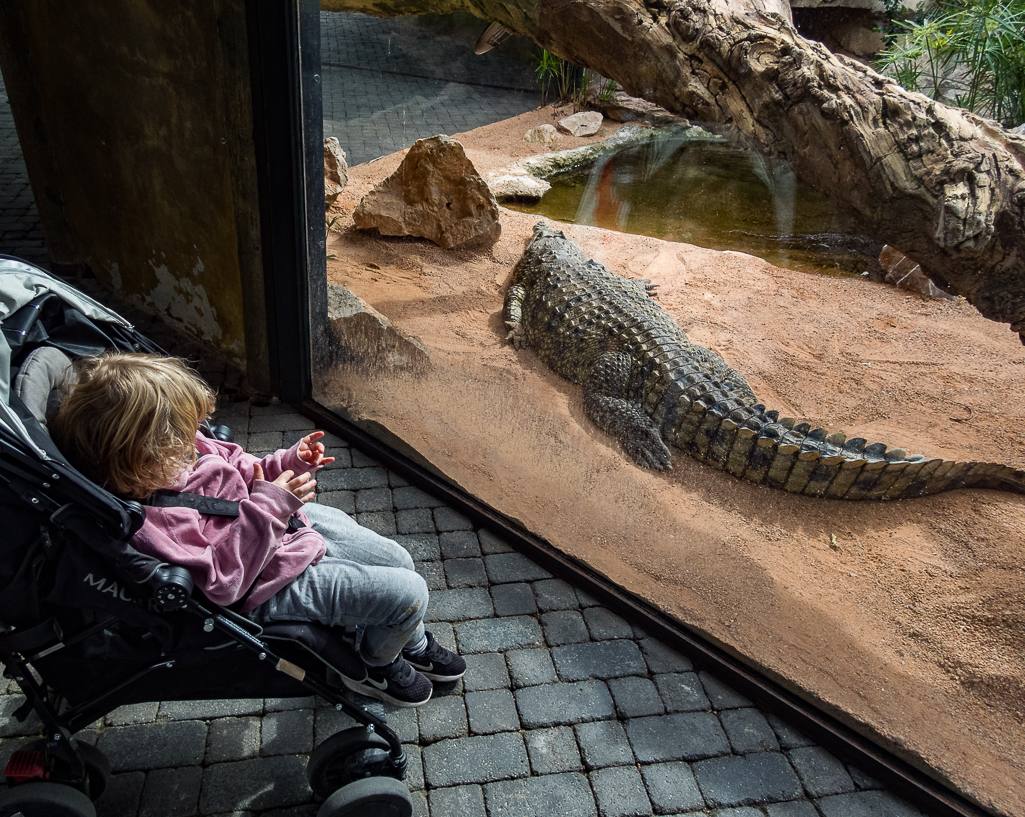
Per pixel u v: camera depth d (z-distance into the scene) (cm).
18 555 150
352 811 194
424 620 280
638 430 313
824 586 257
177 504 172
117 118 358
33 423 151
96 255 448
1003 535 232
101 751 213
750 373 278
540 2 236
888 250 227
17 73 390
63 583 155
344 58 302
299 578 189
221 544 172
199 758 227
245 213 323
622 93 249
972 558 237
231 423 370
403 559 221
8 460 141
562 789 229
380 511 327
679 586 283
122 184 385
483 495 326
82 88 367
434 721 245
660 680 265
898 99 184
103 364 162
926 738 230
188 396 167
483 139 305
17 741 225
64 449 160
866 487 261
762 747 246
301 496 184
